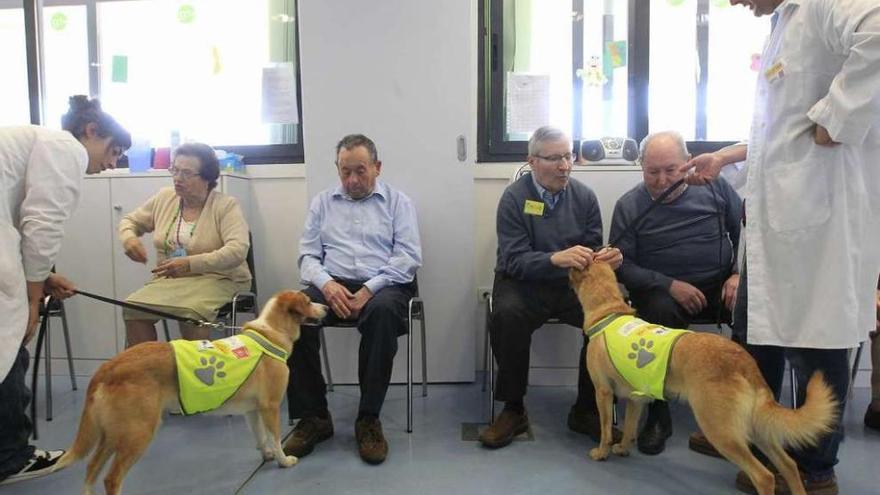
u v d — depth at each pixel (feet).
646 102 9.72
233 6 10.17
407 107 8.75
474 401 8.44
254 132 10.35
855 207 4.88
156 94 10.41
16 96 10.74
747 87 9.68
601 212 8.71
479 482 5.93
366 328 6.79
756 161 5.27
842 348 4.91
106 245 9.34
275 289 10.09
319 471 6.22
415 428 7.42
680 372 5.30
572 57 9.79
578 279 6.65
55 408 8.27
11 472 5.89
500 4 9.73
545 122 9.84
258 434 6.40
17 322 5.46
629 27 9.71
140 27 10.37
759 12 5.42
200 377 5.35
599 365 6.17
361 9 8.63
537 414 7.91
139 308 6.51
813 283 4.95
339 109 8.77
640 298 7.43
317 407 6.93
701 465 6.31
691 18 9.63
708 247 7.54
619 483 5.90
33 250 5.49
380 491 5.75
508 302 7.10
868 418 7.36
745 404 4.94
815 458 5.40
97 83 10.57
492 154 9.90
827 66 4.81
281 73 10.08
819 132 4.73
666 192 6.84
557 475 6.07
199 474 6.18
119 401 4.96
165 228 8.36
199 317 7.61
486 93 9.86
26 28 10.53
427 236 8.91
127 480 6.06
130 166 9.78
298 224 10.02
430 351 9.12
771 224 5.09
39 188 5.51
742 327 5.96
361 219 8.07
